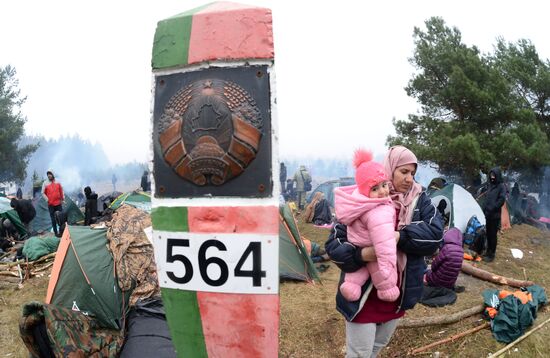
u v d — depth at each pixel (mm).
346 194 2484
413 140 13938
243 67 2053
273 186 2023
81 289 4887
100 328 4809
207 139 2062
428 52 14117
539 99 15297
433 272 4297
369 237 2420
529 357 3844
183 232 2135
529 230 9305
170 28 2170
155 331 4301
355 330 2580
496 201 6758
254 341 2080
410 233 2398
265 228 2031
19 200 11484
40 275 7297
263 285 2045
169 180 2158
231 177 2061
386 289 2373
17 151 26703
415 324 4336
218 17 2090
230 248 2070
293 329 4637
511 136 12453
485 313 4453
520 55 16469
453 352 3996
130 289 4957
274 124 2018
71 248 5176
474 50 14570
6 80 26734
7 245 10242
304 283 6203
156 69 2172
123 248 5168
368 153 2502
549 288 5754
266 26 2039
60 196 11531
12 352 4547
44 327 3883
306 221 10828
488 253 6910
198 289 2125
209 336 2131
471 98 13008
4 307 5957
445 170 13516
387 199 2385
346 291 2512
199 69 2104
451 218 7422
